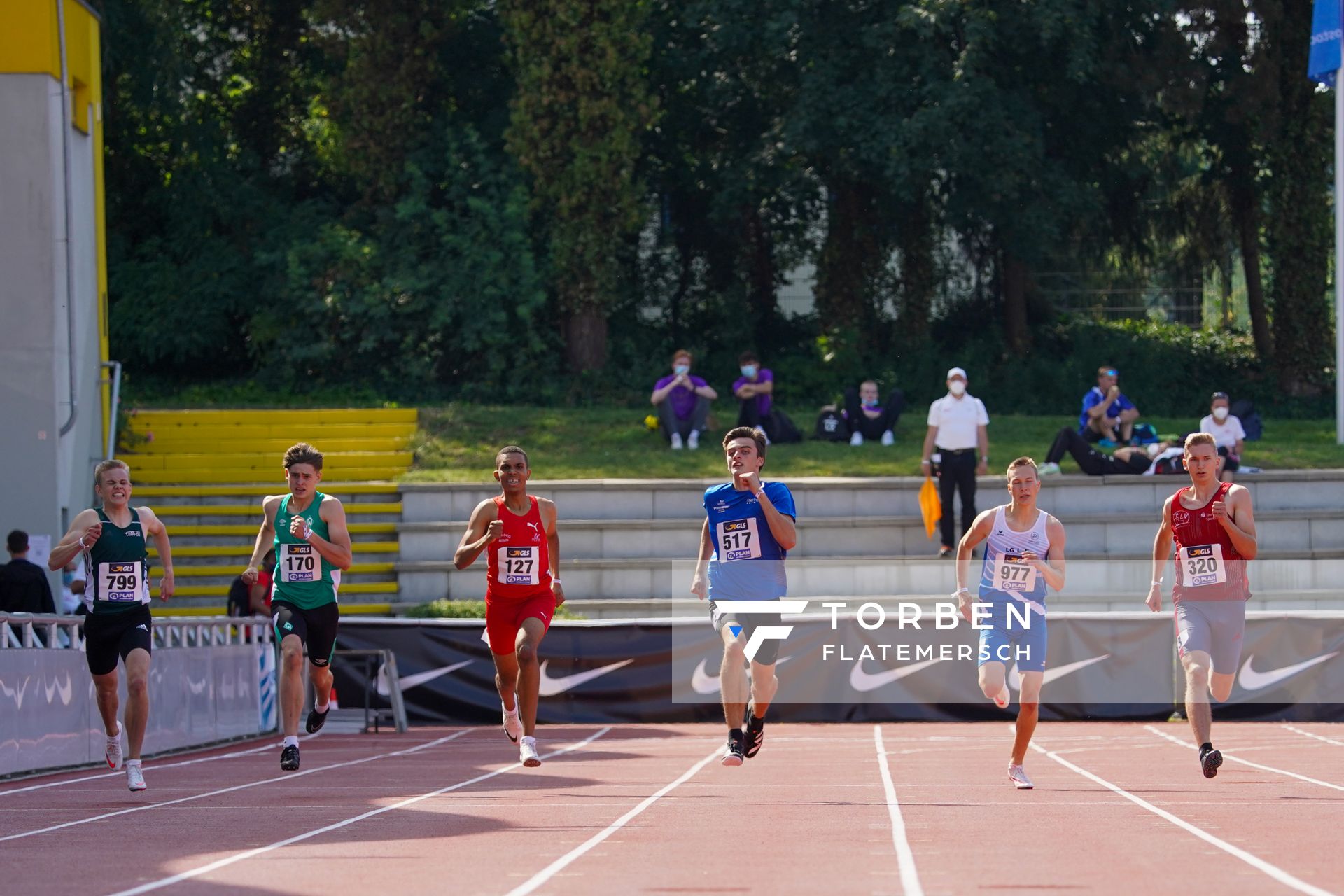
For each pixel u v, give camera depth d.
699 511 75.44
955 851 22.81
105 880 20.91
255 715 56.62
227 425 86.62
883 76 98.19
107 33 100.62
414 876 20.73
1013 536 31.55
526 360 102.38
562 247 102.44
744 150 113.00
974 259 122.88
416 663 60.59
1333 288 121.75
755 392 87.06
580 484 75.44
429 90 112.31
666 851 23.08
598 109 100.44
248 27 117.31
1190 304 133.00
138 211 110.06
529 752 33.94
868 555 74.00
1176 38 105.50
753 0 100.25
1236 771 38.09
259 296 105.12
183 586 74.75
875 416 87.69
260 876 21.03
